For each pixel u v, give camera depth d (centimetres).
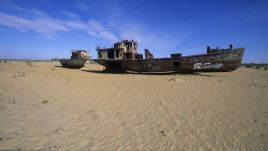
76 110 759
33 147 439
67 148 450
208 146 498
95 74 2367
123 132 570
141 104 893
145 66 2402
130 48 2602
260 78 1933
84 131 559
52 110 734
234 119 696
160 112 772
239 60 2050
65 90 1171
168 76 2144
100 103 893
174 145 499
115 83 1548
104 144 487
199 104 898
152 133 569
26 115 652
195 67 2167
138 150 466
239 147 496
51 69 2703
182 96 1070
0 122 569
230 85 1447
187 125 637
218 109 819
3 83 1267
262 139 541
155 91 1213
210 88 1316
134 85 1450
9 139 466
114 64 2678
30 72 2106
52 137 501
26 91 1065
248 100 978
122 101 945
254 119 697
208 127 621
